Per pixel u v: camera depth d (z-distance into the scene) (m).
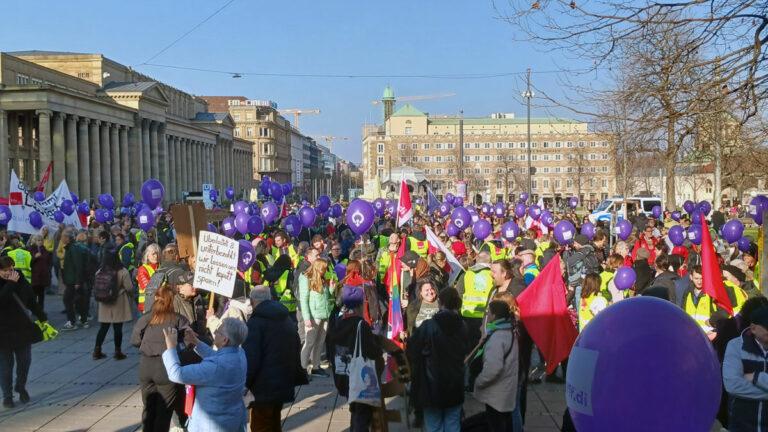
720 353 7.74
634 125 11.29
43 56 100.12
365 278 11.63
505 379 7.33
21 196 23.44
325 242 18.36
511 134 141.12
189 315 9.25
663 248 15.77
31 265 17.06
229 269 8.48
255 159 179.25
